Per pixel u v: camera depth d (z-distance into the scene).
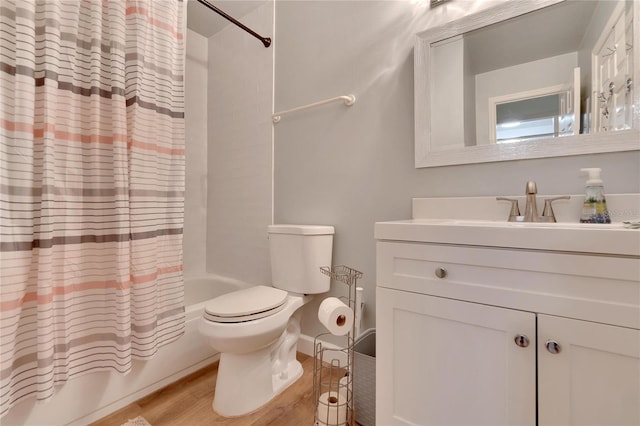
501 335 0.72
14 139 0.93
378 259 0.93
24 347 1.00
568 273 0.65
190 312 1.51
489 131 1.18
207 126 2.31
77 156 1.11
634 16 0.95
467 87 1.22
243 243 2.05
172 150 1.42
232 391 1.21
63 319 1.05
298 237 1.49
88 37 1.15
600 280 0.62
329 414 1.10
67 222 1.07
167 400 1.28
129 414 1.20
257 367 1.25
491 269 0.74
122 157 1.16
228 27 2.15
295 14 1.79
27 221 0.95
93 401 1.15
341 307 1.08
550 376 0.67
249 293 1.36
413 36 1.37
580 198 1.00
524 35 1.13
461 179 1.24
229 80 2.15
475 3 1.23
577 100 1.04
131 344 1.20
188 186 2.22
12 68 0.94
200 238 2.29
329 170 1.62
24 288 0.95
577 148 1.01
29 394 1.00
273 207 1.88
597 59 1.01
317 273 1.48
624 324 0.60
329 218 1.62
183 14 1.49
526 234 0.69
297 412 1.22
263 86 1.93
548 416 0.67
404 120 1.38
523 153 1.10
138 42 1.24
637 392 0.59
